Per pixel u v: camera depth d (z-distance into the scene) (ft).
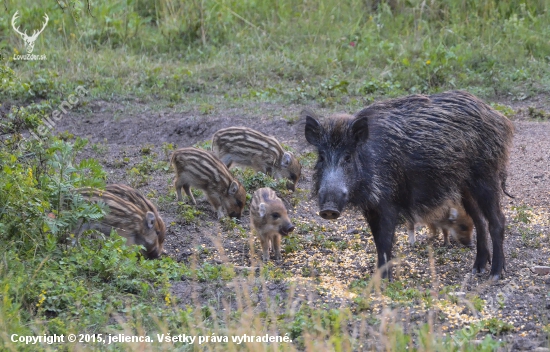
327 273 37.68
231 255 40.88
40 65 74.43
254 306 32.42
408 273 37.60
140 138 61.11
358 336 28.89
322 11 85.76
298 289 34.04
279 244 40.37
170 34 82.38
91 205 36.27
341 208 33.55
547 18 81.76
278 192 48.70
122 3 85.61
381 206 35.40
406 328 29.86
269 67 75.46
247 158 51.57
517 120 63.52
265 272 36.14
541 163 52.90
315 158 54.39
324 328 29.40
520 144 56.90
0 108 62.95
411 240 41.91
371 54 78.33
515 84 71.20
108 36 81.82
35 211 34.73
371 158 35.01
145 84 72.02
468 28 81.82
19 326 27.73
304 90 69.72
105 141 59.11
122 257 35.24
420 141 36.24
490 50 76.89
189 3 84.89
